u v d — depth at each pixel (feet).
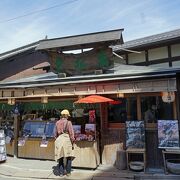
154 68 33.63
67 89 33.24
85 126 32.40
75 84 32.63
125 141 31.53
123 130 32.14
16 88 36.29
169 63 43.60
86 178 27.63
